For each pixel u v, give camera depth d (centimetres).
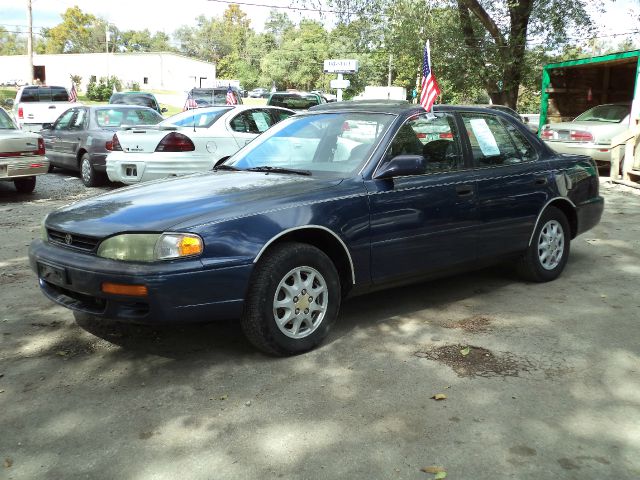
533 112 2691
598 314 474
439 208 452
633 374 369
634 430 306
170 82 8294
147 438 299
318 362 385
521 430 305
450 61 1972
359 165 430
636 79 1337
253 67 9525
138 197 407
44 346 411
